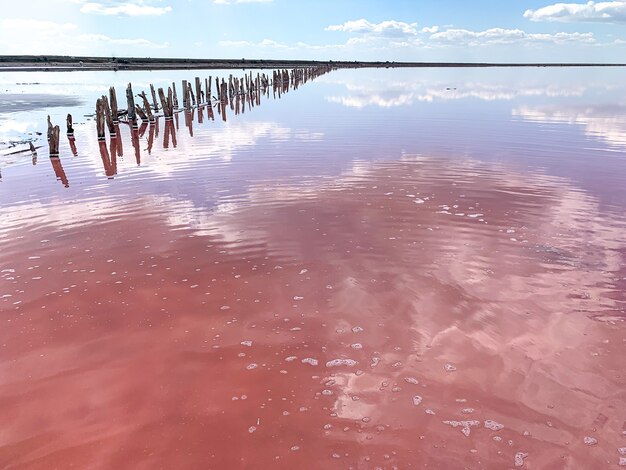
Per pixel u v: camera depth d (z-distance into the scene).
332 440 2.47
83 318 3.68
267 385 2.91
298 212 6.23
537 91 35.44
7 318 3.68
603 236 5.28
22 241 5.28
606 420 2.59
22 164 9.76
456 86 42.41
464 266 4.55
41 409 2.70
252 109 21.45
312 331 3.50
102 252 4.95
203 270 4.51
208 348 3.30
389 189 7.31
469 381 2.92
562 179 7.86
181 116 20.03
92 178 8.34
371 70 102.31
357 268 4.53
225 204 6.61
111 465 2.31
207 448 2.42
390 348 3.28
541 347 3.25
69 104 23.48
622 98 28.08
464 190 7.23
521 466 2.29
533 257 4.74
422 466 2.30
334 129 14.24
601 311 3.70
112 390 2.87
